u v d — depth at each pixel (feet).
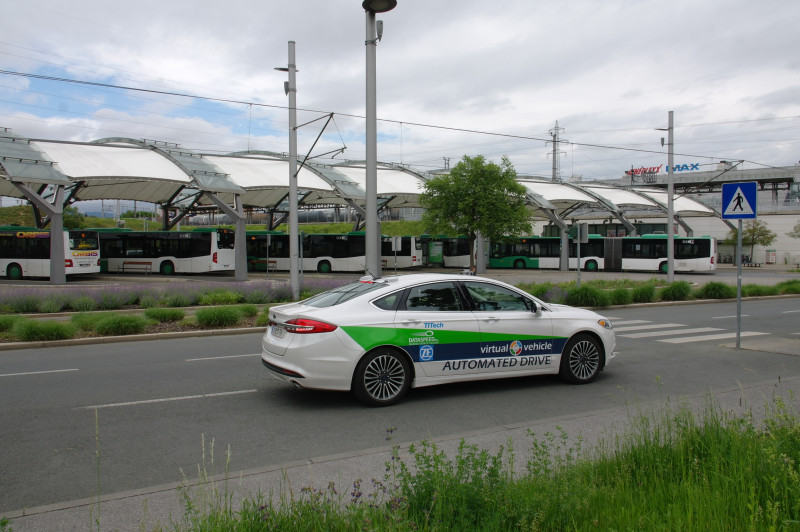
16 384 25.50
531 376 26.99
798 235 175.01
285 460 16.11
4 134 93.04
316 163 126.62
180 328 42.60
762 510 9.92
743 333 42.27
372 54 50.06
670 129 87.92
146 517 12.32
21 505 13.25
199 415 20.59
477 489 10.57
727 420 14.99
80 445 17.39
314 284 71.92
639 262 139.54
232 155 121.49
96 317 43.91
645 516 9.84
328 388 20.86
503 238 110.42
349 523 9.92
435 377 22.35
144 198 130.41
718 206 195.42
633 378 26.58
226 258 119.96
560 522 9.89
